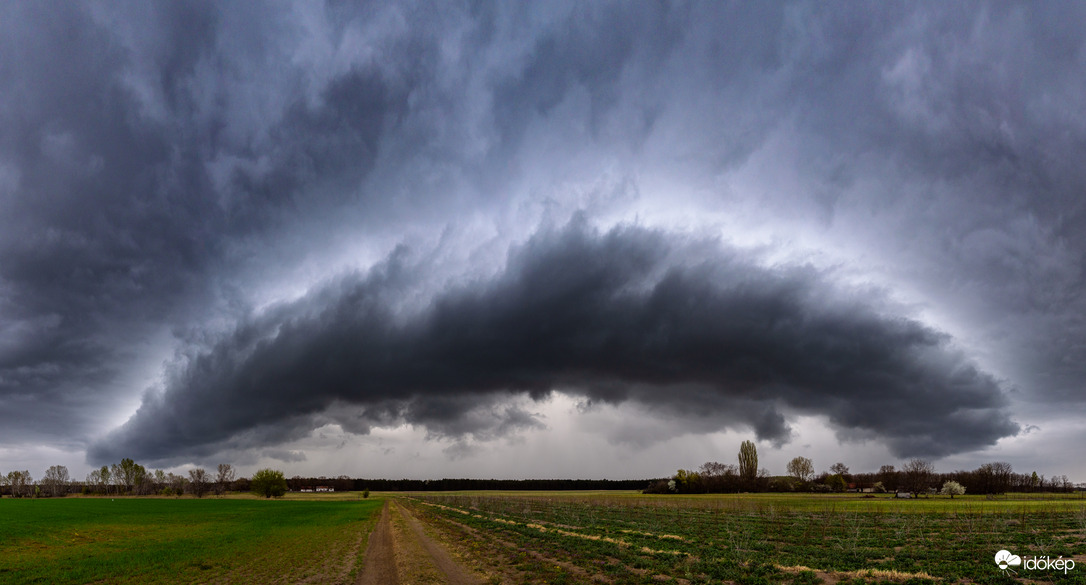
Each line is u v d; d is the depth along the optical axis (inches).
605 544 1482.5
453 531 2100.1
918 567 1072.8
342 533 2225.6
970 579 965.8
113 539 2036.2
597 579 1011.9
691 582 964.6
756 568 1065.5
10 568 1374.3
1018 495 5629.9
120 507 4284.0
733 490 7810.0
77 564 1422.2
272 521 2970.0
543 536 1732.3
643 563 1140.5
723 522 2265.0
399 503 5403.5
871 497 5669.3
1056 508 2866.6
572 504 4030.5
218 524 2753.4
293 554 1562.5
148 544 1865.2
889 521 2212.1
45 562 1460.4
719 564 1125.1
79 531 2224.4
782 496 6107.3
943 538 1555.1
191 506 4736.7
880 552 1286.9
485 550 1467.8
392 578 1144.8
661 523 2225.6
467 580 1059.3
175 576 1240.2
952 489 5782.5
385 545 1764.3
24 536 1971.0
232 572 1275.8
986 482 6402.6
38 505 4215.1
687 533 1809.8
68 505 4352.9
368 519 3095.5
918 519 2214.6
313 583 1115.3
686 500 4904.0
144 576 1246.3
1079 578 937.5
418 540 1818.4
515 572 1125.7
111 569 1334.9
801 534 1758.1
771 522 2250.2
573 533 1854.1
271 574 1237.1
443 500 5585.6
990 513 2460.6
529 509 3410.4
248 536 2132.1
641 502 4426.7
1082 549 1264.8
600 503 4224.9
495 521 2503.7
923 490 6250.0
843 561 1166.3
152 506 4566.9
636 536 1708.9
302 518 3225.9
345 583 1104.2
